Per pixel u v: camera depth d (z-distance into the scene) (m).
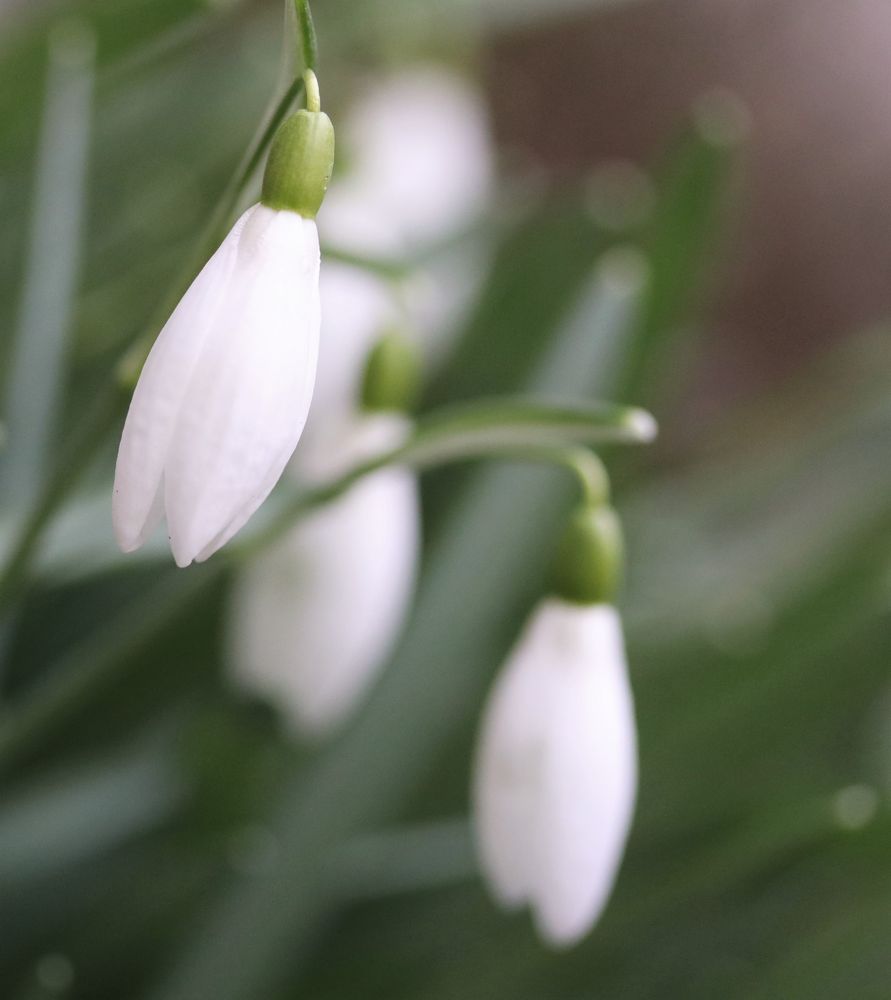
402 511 0.31
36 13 0.35
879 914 0.33
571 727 0.29
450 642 0.34
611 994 0.34
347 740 0.33
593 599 0.29
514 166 0.57
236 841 0.33
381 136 0.39
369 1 0.36
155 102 0.37
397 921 0.34
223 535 0.26
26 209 0.33
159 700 0.34
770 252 0.87
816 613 0.35
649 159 0.78
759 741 0.35
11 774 0.34
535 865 0.29
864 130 0.86
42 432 0.31
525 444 0.29
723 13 0.78
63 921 0.33
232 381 0.26
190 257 0.27
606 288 0.34
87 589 0.35
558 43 0.73
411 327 0.31
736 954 0.34
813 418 0.42
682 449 0.48
